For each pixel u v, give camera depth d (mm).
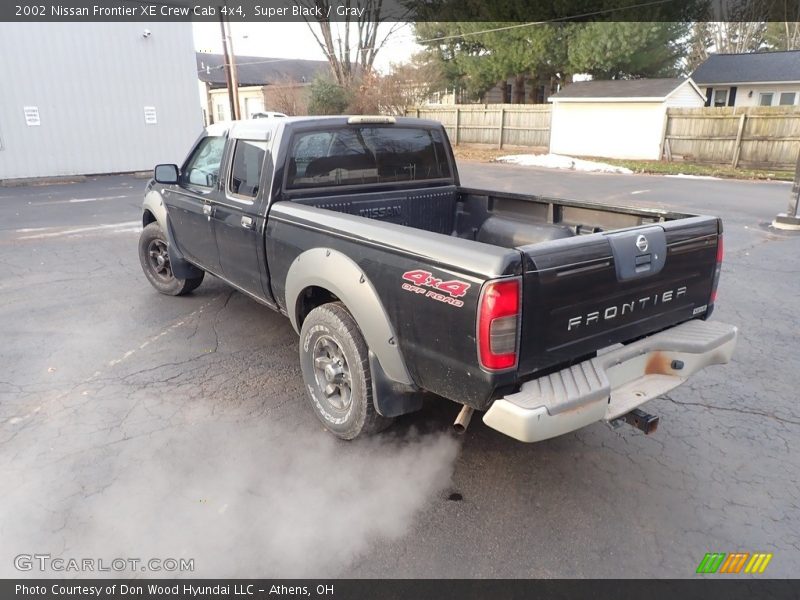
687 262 3016
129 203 12500
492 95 34969
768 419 3662
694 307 3186
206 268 4969
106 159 17453
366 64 32625
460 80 29312
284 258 3602
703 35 38781
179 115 18578
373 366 2996
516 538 2633
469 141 27266
